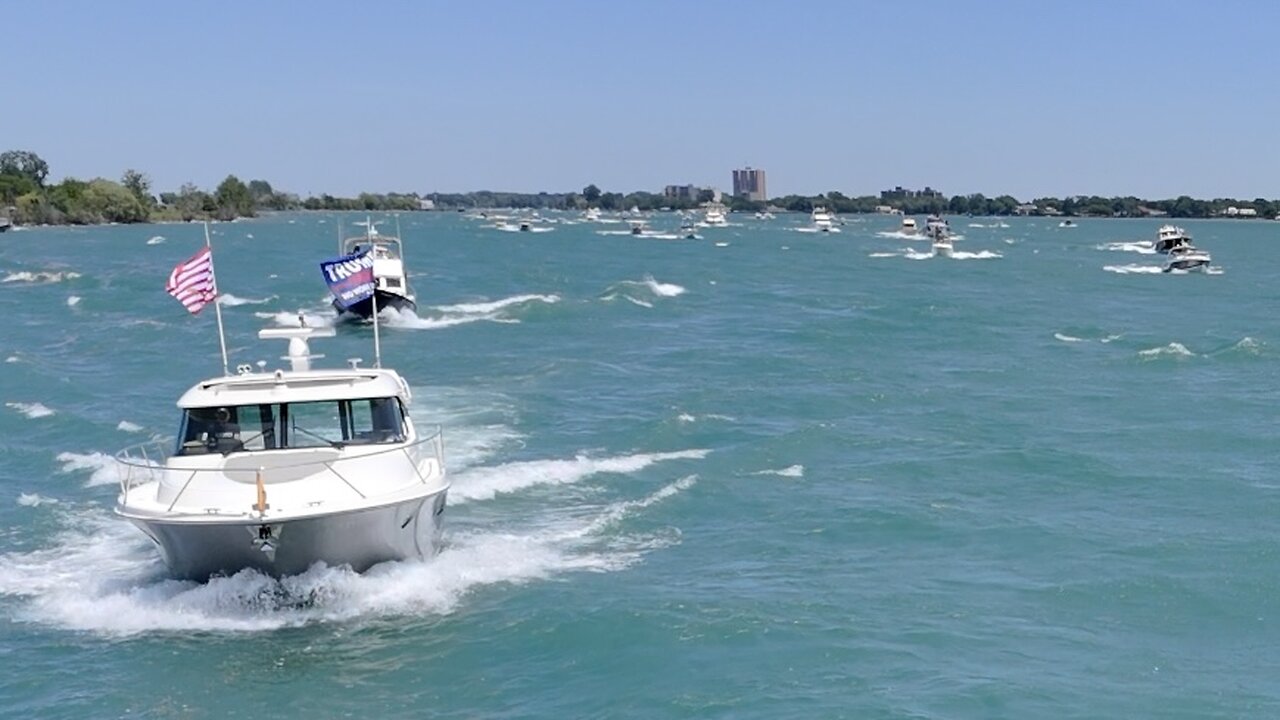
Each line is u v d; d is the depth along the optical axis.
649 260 145.12
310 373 26.48
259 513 22.53
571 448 37.53
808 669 21.23
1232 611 24.47
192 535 22.80
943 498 32.59
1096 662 21.86
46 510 30.77
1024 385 51.47
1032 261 153.12
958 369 56.12
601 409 44.09
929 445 38.72
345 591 23.89
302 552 23.17
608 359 57.88
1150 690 20.72
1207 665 21.84
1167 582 25.97
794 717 19.34
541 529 29.22
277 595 23.56
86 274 110.62
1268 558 27.55
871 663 21.50
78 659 21.80
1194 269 131.50
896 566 27.00
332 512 22.64
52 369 54.06
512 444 37.91
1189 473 35.53
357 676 21.08
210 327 71.12
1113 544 28.64
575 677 20.98
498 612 23.66
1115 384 52.03
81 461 35.75
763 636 22.59
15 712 19.86
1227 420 43.69
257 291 95.69
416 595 24.23
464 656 21.81
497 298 89.00
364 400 25.45
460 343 63.91
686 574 26.17
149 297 91.06
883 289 104.56
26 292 96.69
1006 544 28.64
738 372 54.09
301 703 20.14
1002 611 24.30
